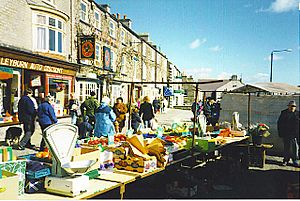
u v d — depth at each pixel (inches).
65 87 500.4
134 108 315.0
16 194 91.0
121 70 773.3
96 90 607.2
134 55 859.4
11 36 394.9
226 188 154.3
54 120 237.1
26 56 393.1
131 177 116.0
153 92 1050.7
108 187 103.3
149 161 126.0
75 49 538.6
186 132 215.3
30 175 100.0
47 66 442.0
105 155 127.2
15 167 98.5
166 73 1266.0
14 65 378.3
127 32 807.1
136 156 125.4
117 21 732.7
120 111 307.1
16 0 402.9
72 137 104.7
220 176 179.5
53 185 97.3
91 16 597.6
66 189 94.8
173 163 141.2
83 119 291.3
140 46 909.8
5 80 394.0
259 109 279.7
